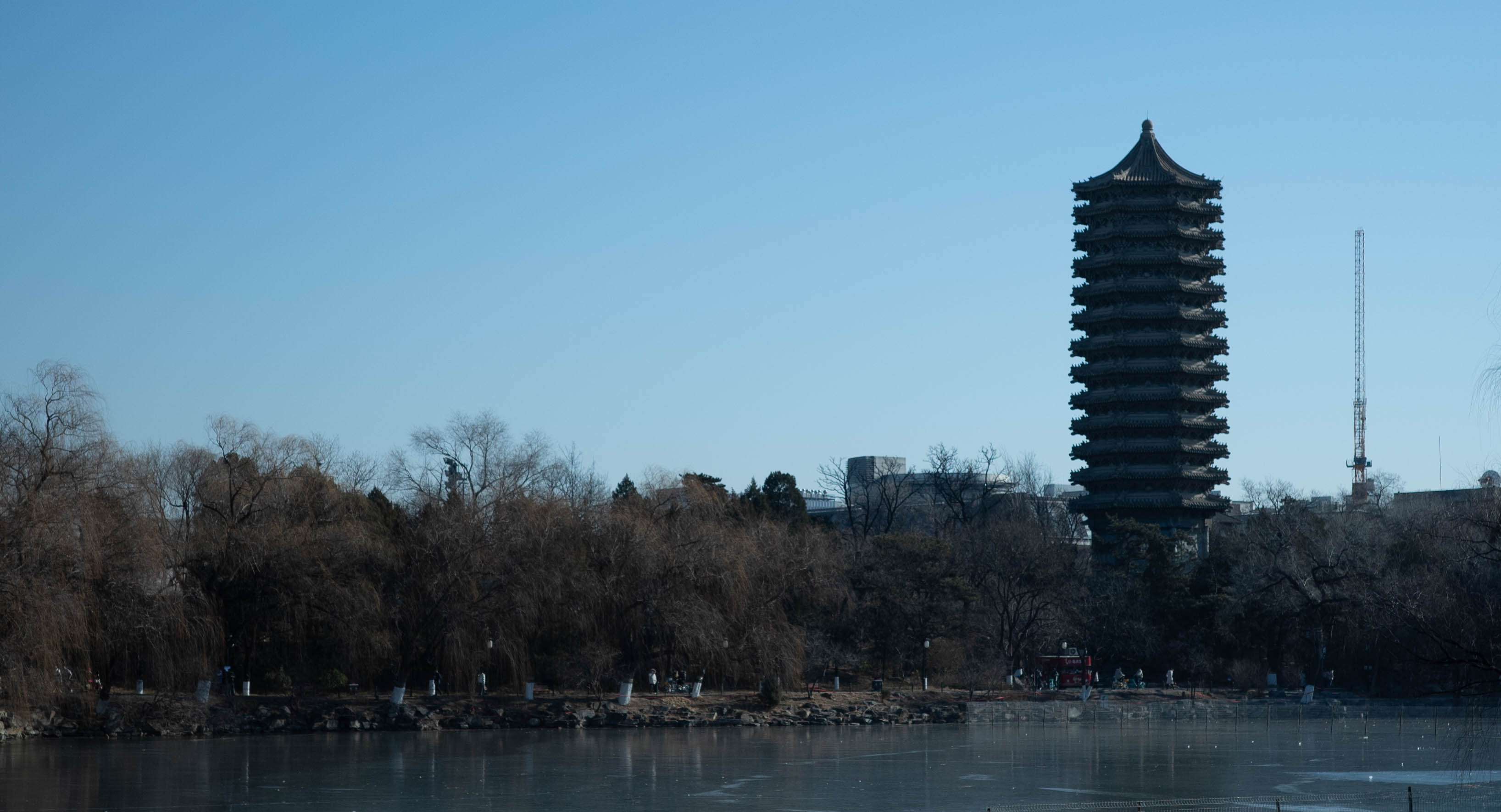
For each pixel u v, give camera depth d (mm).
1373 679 135750
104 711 89625
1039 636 145250
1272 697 131750
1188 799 68188
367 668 103000
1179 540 168375
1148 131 198000
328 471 108938
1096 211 190500
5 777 68938
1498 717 54844
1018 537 150000
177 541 95875
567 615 109125
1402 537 127000
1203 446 191500
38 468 82688
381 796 65062
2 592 77688
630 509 114250
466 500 107938
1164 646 143875
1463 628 54344
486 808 62188
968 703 120125
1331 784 73875
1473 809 65375
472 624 103688
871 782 73062
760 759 83375
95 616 85188
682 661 114312
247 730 93438
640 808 62844
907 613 131375
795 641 116938
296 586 97688
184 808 60531
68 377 85188
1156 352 191125
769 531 123500
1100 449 192250
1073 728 113812
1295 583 131125
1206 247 193750
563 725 103000
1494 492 54906
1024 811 63125
